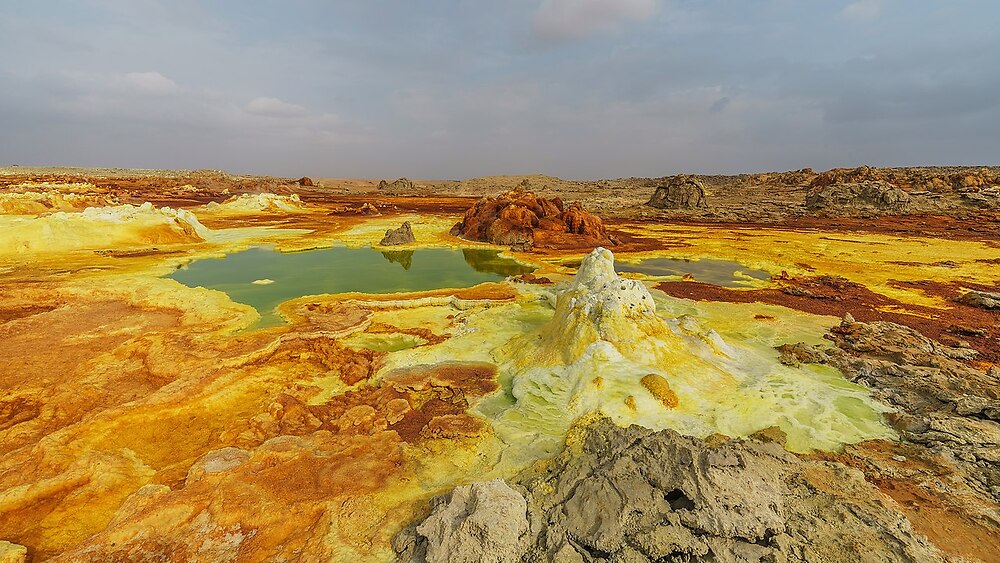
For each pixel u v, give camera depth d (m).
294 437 9.62
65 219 30.20
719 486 6.44
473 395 11.59
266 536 6.98
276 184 112.19
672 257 30.64
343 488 8.01
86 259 26.39
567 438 9.27
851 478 7.47
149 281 20.67
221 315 17.08
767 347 14.16
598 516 6.46
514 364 12.96
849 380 11.77
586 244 35.28
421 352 13.96
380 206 70.75
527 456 8.95
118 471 8.48
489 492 6.86
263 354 13.70
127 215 33.31
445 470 8.64
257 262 28.55
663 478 6.92
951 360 12.43
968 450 8.50
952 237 37.78
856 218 51.91
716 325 16.17
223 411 11.06
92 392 11.55
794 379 11.51
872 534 6.14
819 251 32.16
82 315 17.00
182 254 29.28
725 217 54.69
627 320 12.41
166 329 15.67
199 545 6.85
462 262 29.55
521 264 28.83
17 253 26.97
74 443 9.29
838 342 14.51
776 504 6.48
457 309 18.73
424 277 25.03
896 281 23.48
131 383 12.18
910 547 5.90
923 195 55.59
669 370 11.34
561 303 14.51
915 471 8.12
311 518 7.39
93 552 6.62
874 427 9.72
